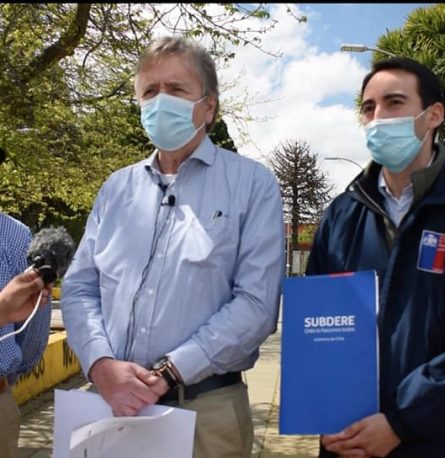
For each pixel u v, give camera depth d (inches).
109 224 105.9
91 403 97.5
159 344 96.9
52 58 258.4
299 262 791.1
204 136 107.3
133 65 291.7
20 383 287.0
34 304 98.9
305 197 1535.4
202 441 97.4
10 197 374.3
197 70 104.5
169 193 102.9
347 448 89.0
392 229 97.0
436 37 404.5
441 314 89.7
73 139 359.3
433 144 101.5
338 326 91.5
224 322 94.7
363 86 102.4
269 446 223.0
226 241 98.2
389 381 91.4
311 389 91.4
